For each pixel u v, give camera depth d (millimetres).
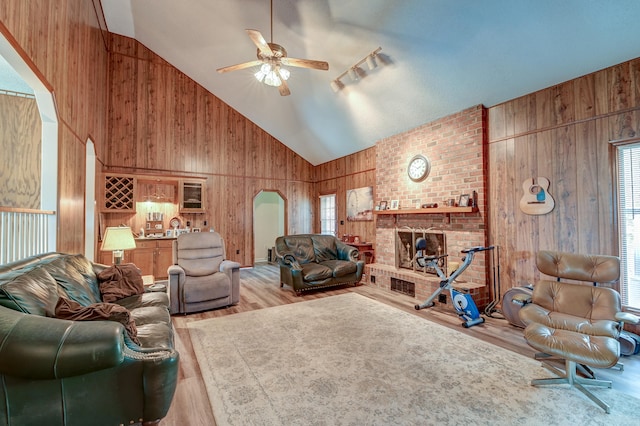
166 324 2107
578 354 1786
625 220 2738
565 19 2594
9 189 3172
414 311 3658
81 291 2123
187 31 5059
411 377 2141
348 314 3555
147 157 5973
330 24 3723
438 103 4098
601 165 2828
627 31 2471
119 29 5594
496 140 3707
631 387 2035
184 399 1919
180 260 4020
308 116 6109
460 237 4023
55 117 2449
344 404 1839
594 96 2867
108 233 3238
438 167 4332
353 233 6559
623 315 2025
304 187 7992
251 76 5738
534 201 3307
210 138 6676
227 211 6848
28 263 1807
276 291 4770
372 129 5371
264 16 4035
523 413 1746
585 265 2482
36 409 1229
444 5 2932
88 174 4320
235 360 2418
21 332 1186
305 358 2441
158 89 6121
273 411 1780
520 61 3102
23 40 1846
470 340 2783
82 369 1220
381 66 4035
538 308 2414
